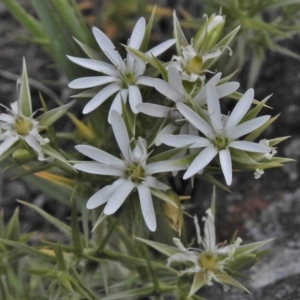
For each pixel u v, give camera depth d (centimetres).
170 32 28
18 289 22
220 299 24
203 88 19
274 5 23
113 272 23
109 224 21
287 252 24
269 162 19
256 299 23
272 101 26
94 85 20
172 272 21
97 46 23
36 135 19
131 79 19
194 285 19
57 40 23
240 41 24
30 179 24
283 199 24
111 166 19
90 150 19
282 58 26
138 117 20
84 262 21
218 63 24
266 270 24
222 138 19
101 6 28
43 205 27
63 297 21
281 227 24
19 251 21
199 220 25
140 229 22
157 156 19
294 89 26
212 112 19
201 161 19
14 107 19
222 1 23
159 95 20
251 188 25
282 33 23
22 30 29
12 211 27
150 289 20
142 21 20
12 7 24
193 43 19
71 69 23
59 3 23
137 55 19
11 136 19
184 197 20
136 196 19
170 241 23
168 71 19
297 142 25
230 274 20
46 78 28
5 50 28
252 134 19
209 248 20
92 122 23
